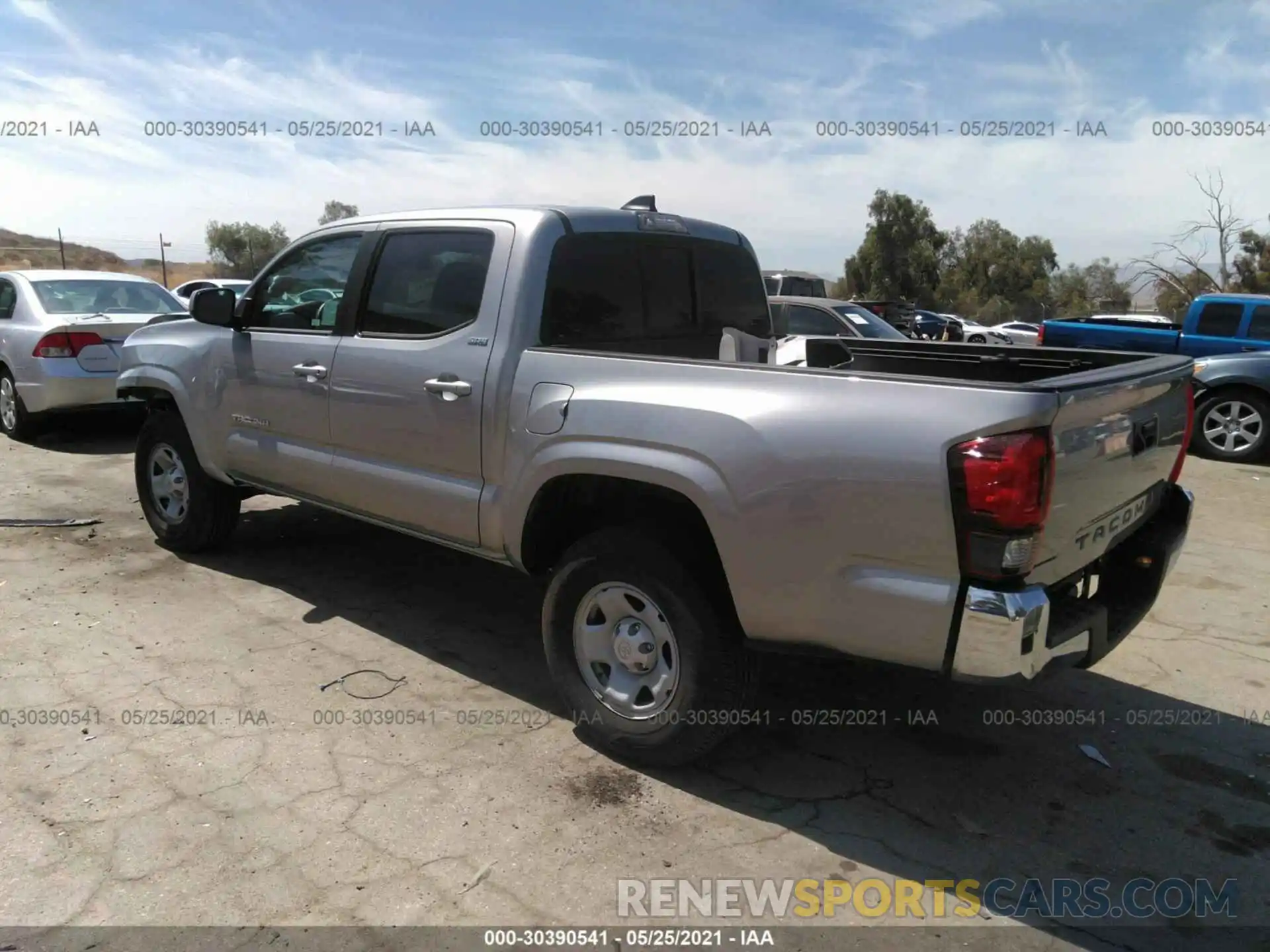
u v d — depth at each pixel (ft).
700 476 9.70
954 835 9.93
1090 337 39.58
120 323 27.12
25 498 21.89
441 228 12.85
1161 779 11.12
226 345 15.87
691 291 14.35
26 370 26.76
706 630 10.15
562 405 10.95
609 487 11.04
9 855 9.09
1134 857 9.63
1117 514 10.32
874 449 8.70
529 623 15.29
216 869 8.98
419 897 8.70
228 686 12.75
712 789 10.66
